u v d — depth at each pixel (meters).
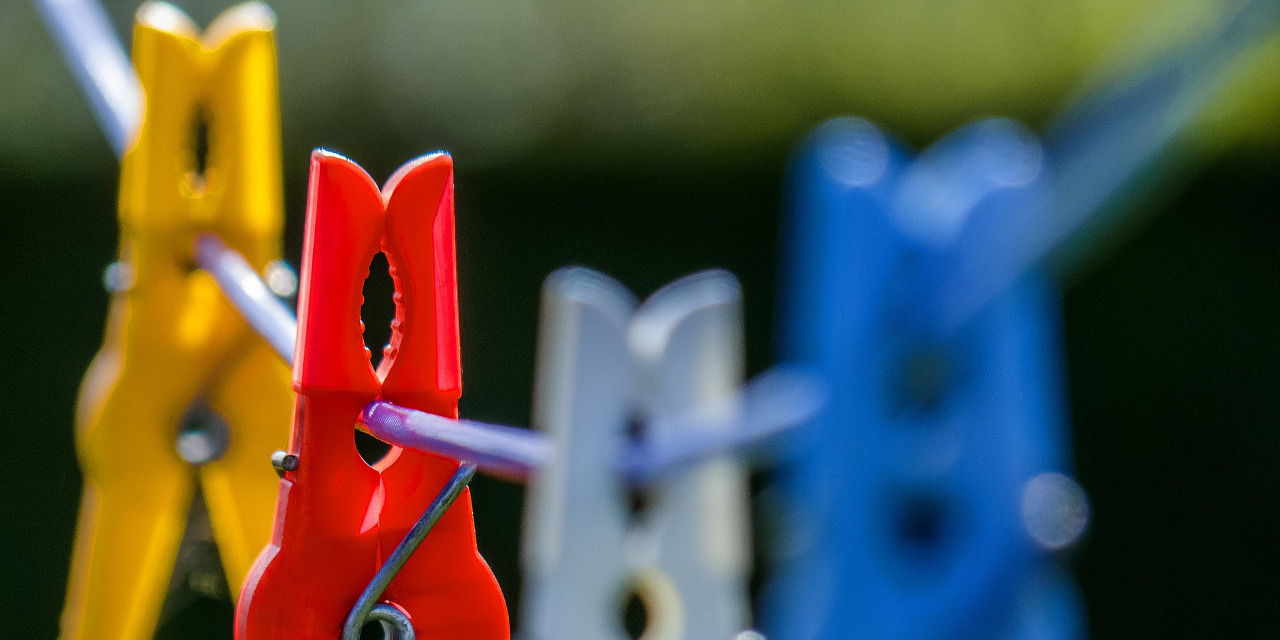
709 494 0.36
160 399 0.32
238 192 0.31
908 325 0.38
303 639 0.28
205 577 0.32
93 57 0.32
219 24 0.32
